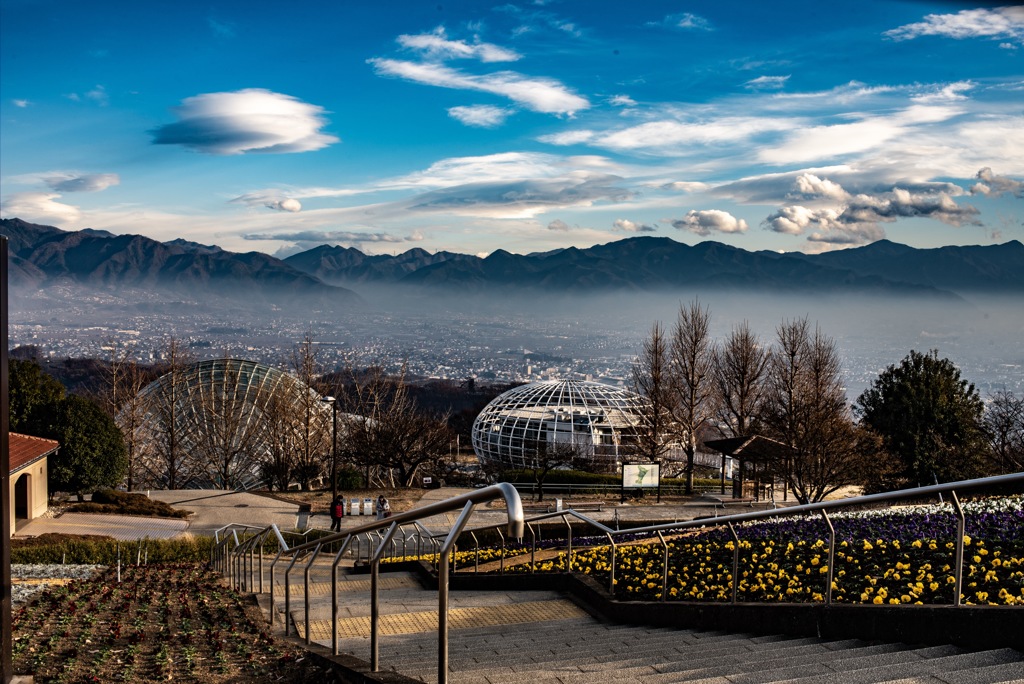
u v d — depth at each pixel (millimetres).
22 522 38906
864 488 41938
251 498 49312
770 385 53469
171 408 63125
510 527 5160
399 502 48188
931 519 16688
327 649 10367
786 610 10422
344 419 63781
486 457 66312
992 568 11656
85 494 49438
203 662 9883
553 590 16781
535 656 9852
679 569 15672
